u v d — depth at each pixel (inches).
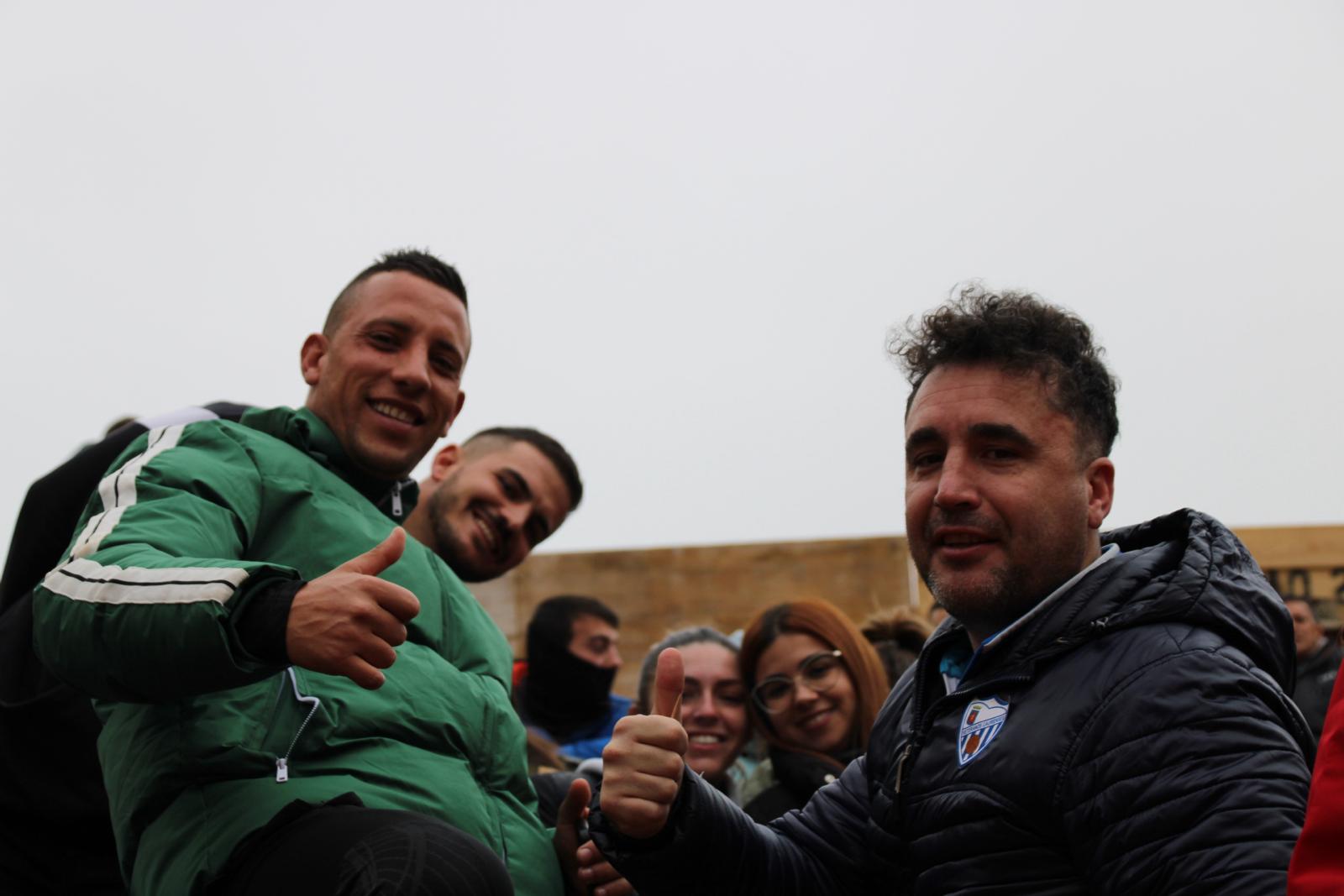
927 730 106.1
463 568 211.6
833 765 172.9
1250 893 83.7
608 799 105.0
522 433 219.1
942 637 112.0
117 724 109.0
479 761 116.4
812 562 267.6
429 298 139.6
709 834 108.0
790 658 180.4
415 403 135.7
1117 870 90.8
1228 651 96.5
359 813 96.7
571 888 125.0
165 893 99.0
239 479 115.7
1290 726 96.1
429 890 89.4
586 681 235.3
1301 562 263.9
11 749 129.8
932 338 113.2
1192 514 108.9
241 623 91.7
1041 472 106.3
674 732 105.7
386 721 109.6
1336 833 71.7
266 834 97.3
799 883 113.7
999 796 97.0
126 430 144.3
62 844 131.3
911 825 103.5
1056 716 97.3
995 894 95.7
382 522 126.4
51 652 97.5
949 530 106.6
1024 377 108.3
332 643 89.0
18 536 139.9
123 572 95.9
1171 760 91.4
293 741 104.7
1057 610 103.6
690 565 267.0
